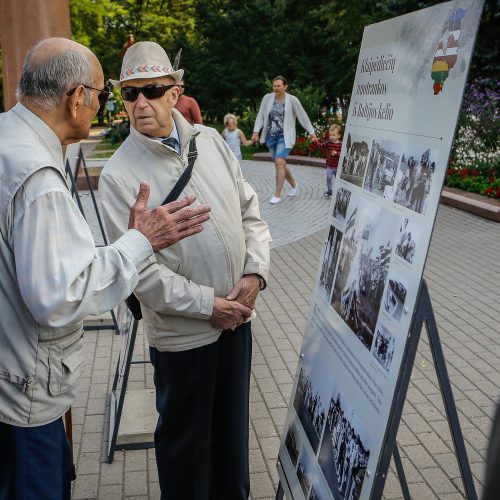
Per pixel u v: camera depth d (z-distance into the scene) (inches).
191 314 91.8
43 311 66.6
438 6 64.5
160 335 95.9
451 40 61.4
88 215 371.6
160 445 101.3
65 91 72.6
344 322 82.0
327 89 901.8
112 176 92.8
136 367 171.2
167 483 102.0
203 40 1057.5
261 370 170.9
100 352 180.5
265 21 942.4
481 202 367.6
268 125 402.0
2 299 70.8
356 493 71.2
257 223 105.3
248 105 940.6
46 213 67.6
